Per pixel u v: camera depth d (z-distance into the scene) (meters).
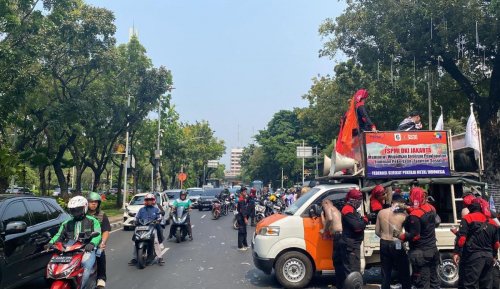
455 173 9.07
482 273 6.98
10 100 18.53
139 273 10.41
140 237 11.05
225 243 15.70
